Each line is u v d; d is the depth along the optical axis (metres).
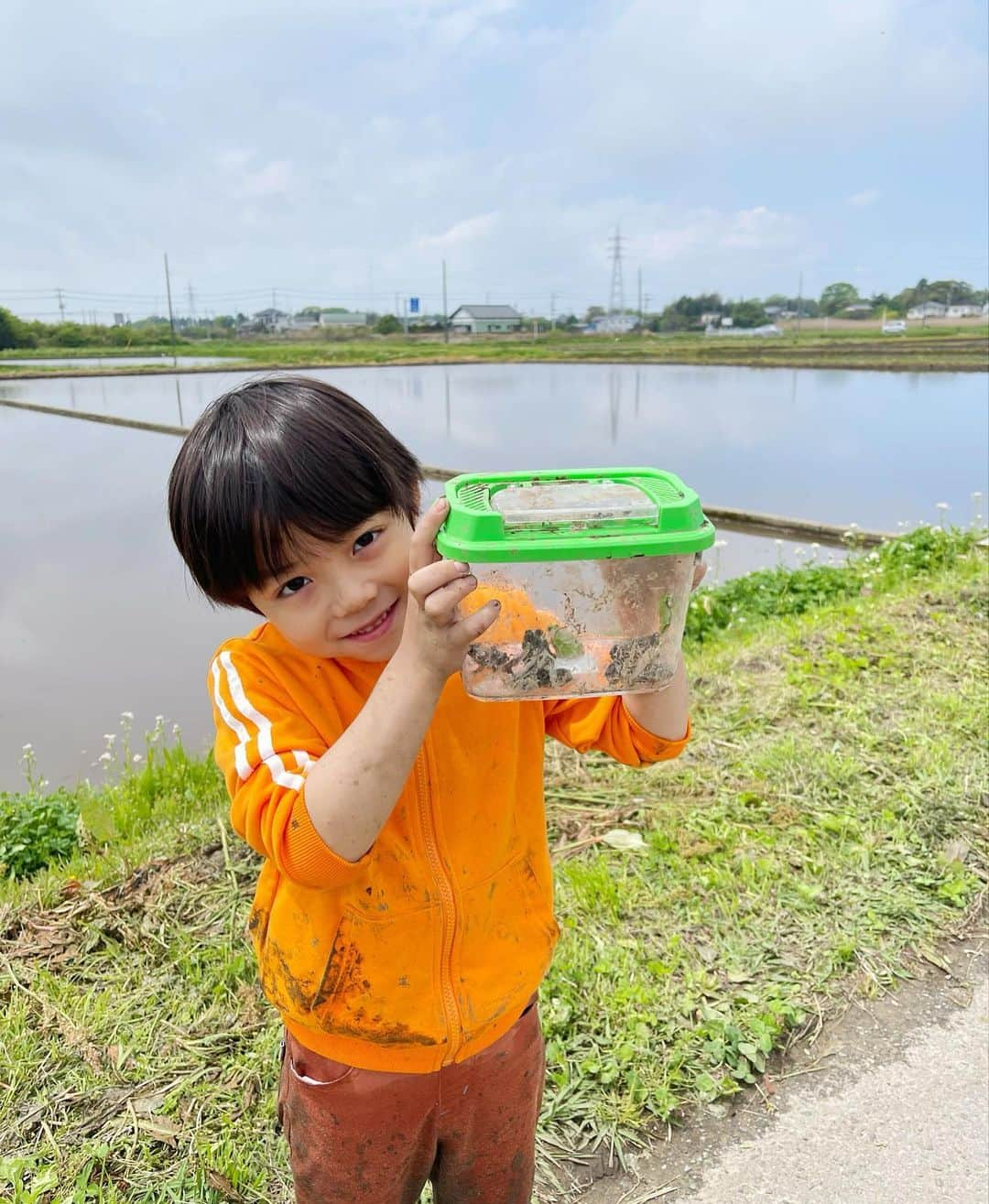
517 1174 1.60
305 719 1.34
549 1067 2.36
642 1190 2.07
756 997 2.55
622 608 1.21
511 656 1.21
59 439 20.36
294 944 1.36
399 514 1.30
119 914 3.04
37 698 6.20
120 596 8.45
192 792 4.13
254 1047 2.47
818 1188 2.07
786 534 10.27
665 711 1.47
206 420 1.26
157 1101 2.30
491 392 31.14
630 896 2.97
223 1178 2.07
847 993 2.60
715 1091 2.29
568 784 3.75
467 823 1.39
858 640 5.05
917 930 2.83
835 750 3.83
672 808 3.50
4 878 3.54
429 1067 1.41
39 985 2.71
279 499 1.16
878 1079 2.34
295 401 1.26
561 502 1.22
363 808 1.16
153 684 6.43
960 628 5.21
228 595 1.29
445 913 1.37
